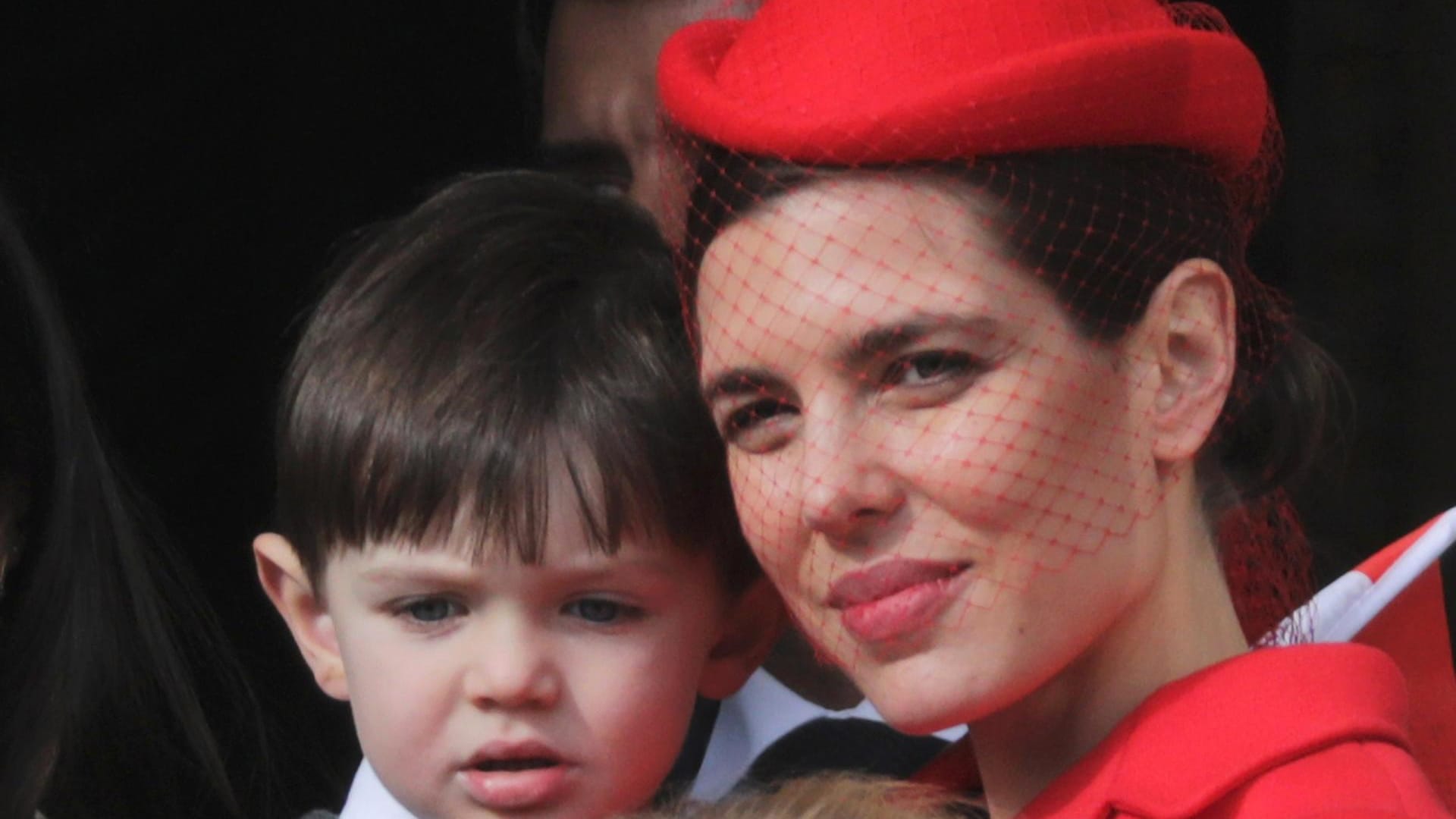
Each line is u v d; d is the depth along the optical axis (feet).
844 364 18.75
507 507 21.76
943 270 18.56
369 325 23.13
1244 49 20.04
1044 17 19.45
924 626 18.92
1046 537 18.78
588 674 22.40
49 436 24.02
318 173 44.16
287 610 24.71
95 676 26.37
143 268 43.06
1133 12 20.10
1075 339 18.89
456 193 24.53
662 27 29.40
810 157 18.85
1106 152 19.25
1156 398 19.52
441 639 22.43
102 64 42.60
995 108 18.57
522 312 22.80
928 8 19.43
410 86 44.21
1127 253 19.16
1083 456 18.90
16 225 24.53
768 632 24.16
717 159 19.83
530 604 22.21
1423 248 45.52
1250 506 21.67
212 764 28.89
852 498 18.80
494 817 22.53
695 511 22.61
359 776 25.66
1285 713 18.42
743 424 19.94
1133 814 18.62
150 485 42.78
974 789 22.50
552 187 24.64
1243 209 21.54
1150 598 19.93
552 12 33.27
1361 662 19.03
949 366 18.74
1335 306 45.80
